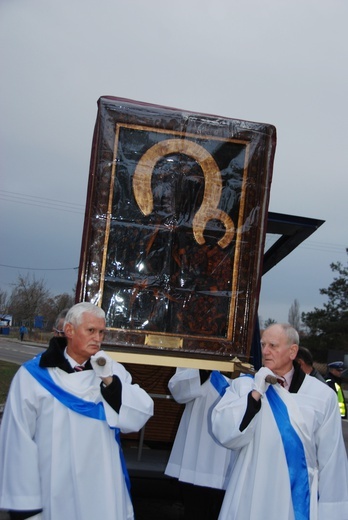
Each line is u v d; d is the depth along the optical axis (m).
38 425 3.78
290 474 3.86
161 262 5.32
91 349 3.83
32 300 63.25
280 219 7.39
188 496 5.65
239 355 5.33
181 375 5.51
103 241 5.24
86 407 3.78
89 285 5.22
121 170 5.29
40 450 3.75
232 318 5.36
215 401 5.47
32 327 62.56
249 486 3.91
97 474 3.77
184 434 5.64
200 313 5.34
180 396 5.50
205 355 5.29
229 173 5.42
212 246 5.39
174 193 5.36
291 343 4.00
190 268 5.35
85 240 5.21
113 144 5.27
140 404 3.86
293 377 4.07
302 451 3.89
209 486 5.38
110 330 5.20
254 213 5.44
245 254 5.41
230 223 5.41
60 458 3.74
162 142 5.34
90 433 3.77
